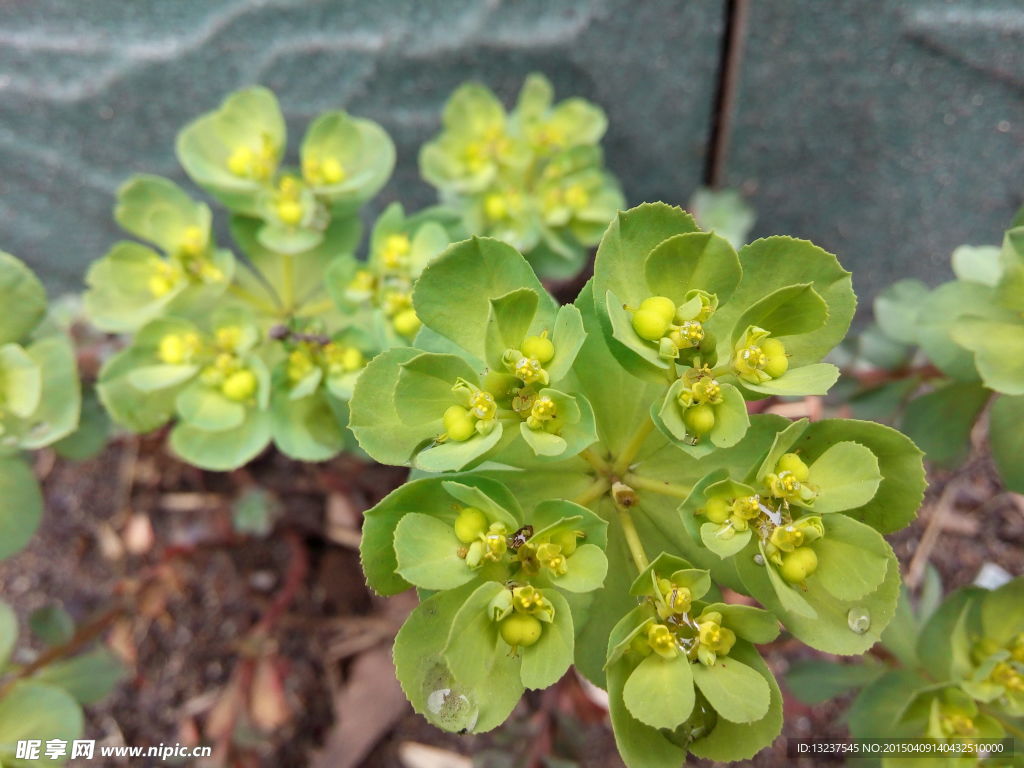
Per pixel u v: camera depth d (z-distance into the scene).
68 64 0.15
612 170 0.16
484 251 0.07
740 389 0.07
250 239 0.11
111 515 0.15
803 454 0.07
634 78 0.15
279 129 0.11
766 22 0.15
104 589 0.15
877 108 0.15
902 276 0.16
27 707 0.10
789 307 0.07
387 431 0.07
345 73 0.15
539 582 0.07
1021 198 0.15
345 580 0.15
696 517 0.07
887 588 0.07
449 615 0.07
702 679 0.07
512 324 0.07
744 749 0.07
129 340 0.13
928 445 0.11
